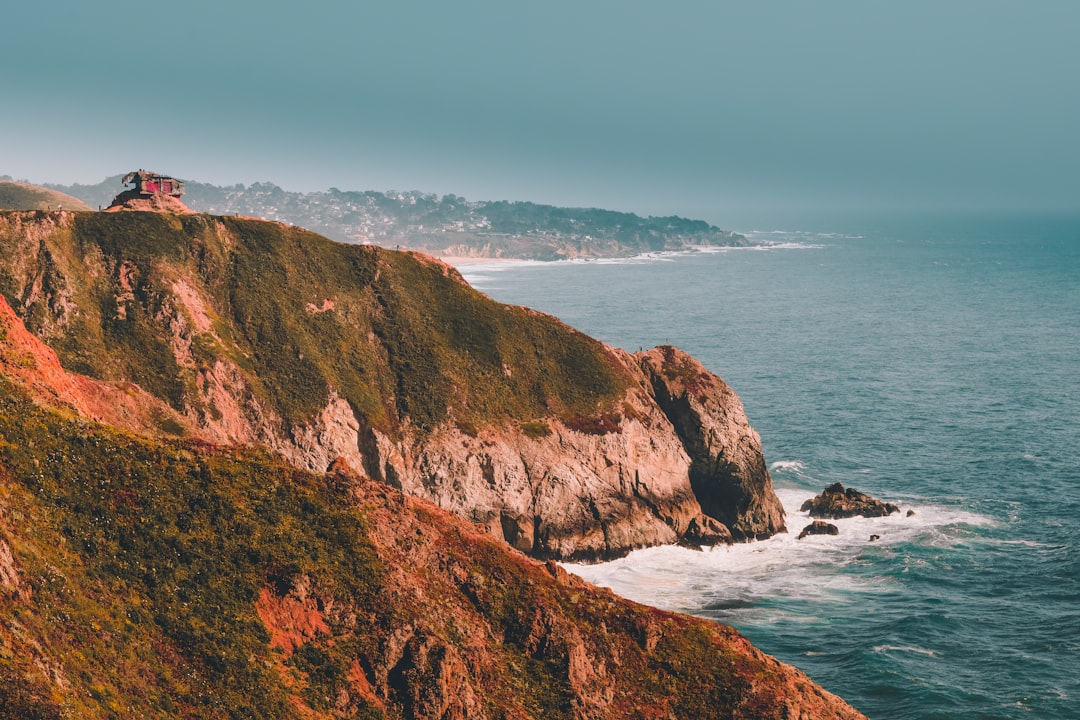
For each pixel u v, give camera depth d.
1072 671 77.81
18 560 44.47
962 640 83.25
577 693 56.12
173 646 46.94
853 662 79.56
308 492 58.72
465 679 52.69
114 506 52.31
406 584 56.16
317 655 50.78
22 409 54.62
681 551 106.00
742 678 60.19
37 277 102.62
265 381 106.00
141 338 102.38
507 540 105.56
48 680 38.78
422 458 106.31
